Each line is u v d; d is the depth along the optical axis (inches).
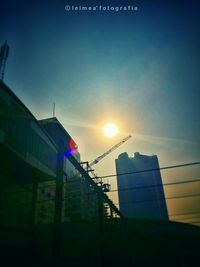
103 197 436.5
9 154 741.3
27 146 842.8
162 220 716.0
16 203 779.4
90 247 485.4
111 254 481.1
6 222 671.1
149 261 623.5
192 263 692.1
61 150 290.8
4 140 703.7
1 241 498.6
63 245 494.3
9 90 762.2
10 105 767.1
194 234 748.0
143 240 645.3
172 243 697.0
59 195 263.1
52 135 1713.8
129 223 647.8
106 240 491.2
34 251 477.1
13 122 776.3
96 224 514.6
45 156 994.7
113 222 513.7
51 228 508.1
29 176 871.1
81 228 514.6
